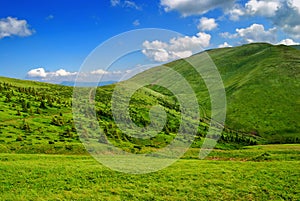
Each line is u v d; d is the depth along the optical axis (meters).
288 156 64.12
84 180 40.34
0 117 102.69
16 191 35.97
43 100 141.88
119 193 36.66
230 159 65.62
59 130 96.69
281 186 39.97
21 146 73.94
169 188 38.53
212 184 40.19
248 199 36.56
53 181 39.62
